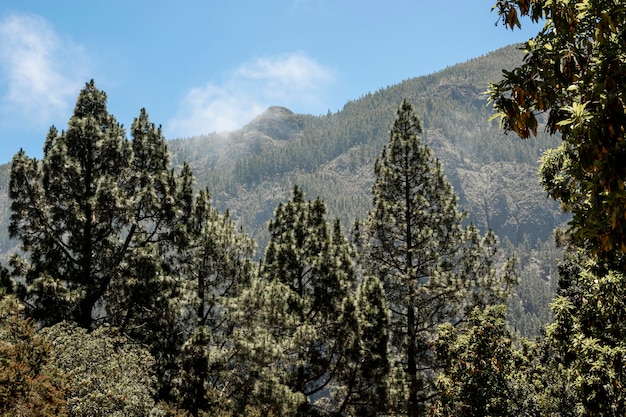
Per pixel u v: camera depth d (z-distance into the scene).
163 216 24.83
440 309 25.05
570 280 18.61
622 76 4.68
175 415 17.02
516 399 14.37
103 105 26.91
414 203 26.95
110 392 13.43
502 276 25.12
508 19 5.78
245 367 20.17
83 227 23.56
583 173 5.46
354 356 18.98
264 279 22.50
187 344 19.48
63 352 14.96
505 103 5.57
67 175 23.52
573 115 4.73
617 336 9.30
